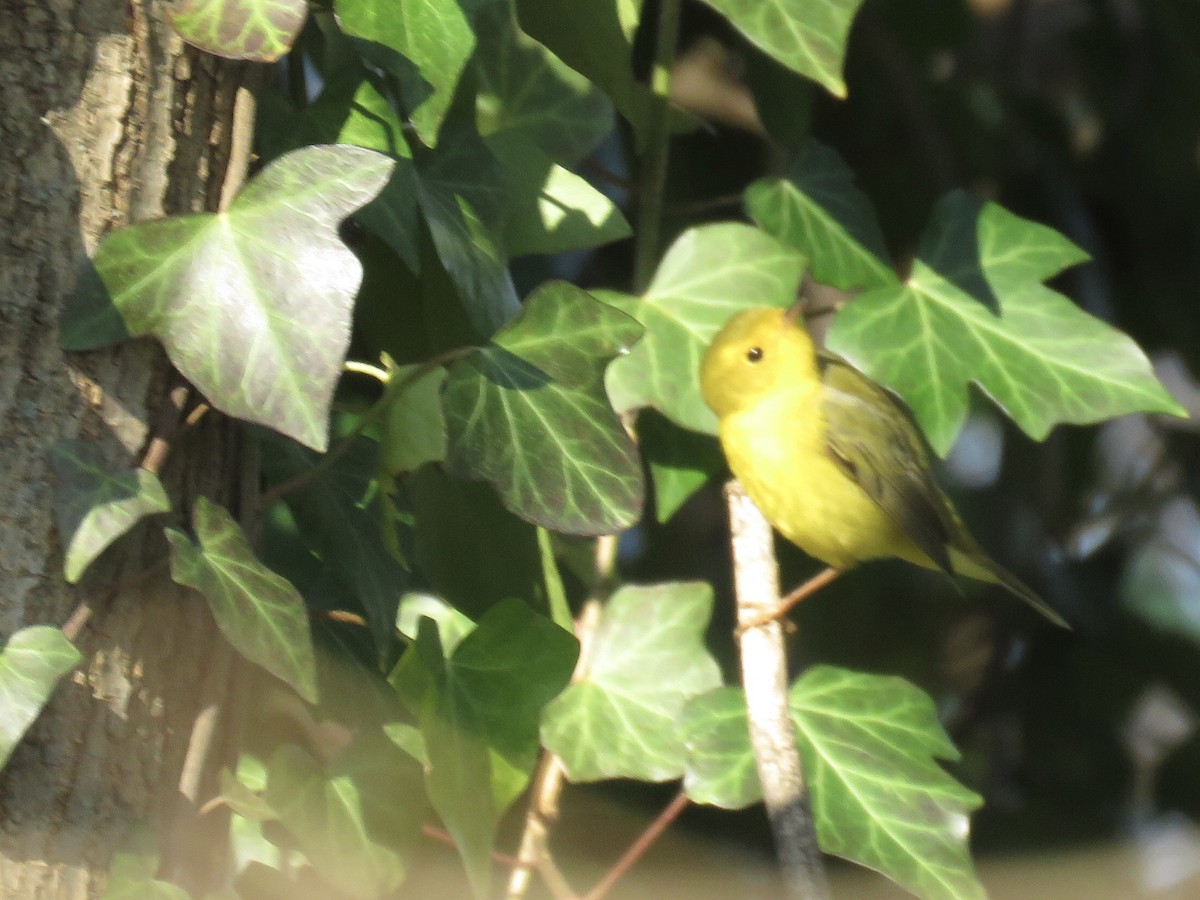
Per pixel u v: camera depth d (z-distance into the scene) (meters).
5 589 4.31
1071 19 11.55
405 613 5.97
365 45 4.72
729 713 5.86
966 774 11.08
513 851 7.25
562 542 6.81
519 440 4.86
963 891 5.65
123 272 4.35
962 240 6.96
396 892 5.98
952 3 9.77
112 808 4.48
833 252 6.98
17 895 4.35
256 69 4.63
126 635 4.48
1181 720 12.62
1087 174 11.04
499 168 5.59
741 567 6.87
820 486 7.50
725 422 7.45
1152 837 11.09
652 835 5.76
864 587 10.42
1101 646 11.29
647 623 6.27
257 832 5.66
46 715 4.39
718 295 6.61
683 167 9.52
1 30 4.25
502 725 5.24
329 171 4.41
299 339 4.32
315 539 5.54
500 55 6.03
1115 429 12.23
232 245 4.39
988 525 11.30
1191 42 10.65
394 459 5.21
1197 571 11.48
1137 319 10.94
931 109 10.20
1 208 4.28
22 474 4.32
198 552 4.36
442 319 5.74
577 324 4.96
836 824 5.75
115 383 4.43
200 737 4.68
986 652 11.27
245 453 4.81
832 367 7.72
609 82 6.12
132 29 4.37
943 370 6.74
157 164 4.45
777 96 7.62
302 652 4.44
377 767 5.27
